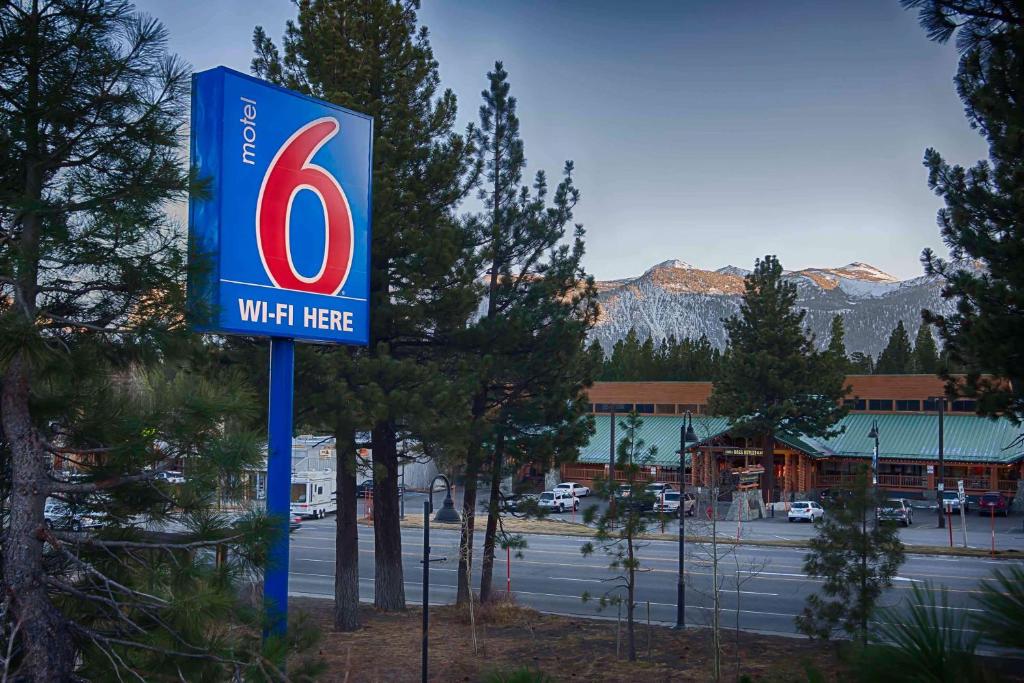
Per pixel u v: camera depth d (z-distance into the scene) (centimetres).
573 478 7294
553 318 2456
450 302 2236
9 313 615
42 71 682
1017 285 1569
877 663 243
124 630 699
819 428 5994
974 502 6462
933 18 634
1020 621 227
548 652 1952
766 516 5794
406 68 2352
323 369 1920
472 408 2536
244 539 693
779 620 2431
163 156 689
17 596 668
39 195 688
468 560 2298
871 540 1688
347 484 2230
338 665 1794
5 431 695
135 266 669
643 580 3148
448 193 2352
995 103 1249
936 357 10019
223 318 1173
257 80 1227
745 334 6178
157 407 691
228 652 680
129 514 738
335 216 1324
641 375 10131
